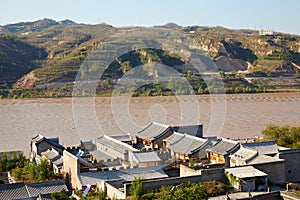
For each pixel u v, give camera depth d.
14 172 43.62
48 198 32.81
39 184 35.81
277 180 36.50
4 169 47.78
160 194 30.36
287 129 53.38
